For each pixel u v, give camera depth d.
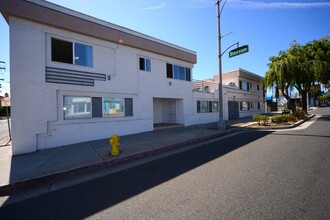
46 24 9.03
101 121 11.01
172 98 15.83
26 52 8.52
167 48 14.71
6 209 3.80
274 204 3.28
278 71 18.69
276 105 37.78
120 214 3.28
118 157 6.84
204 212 3.16
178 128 14.80
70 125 9.79
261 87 31.19
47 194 4.44
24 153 8.25
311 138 8.94
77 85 10.04
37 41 8.82
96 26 10.66
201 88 22.86
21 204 3.99
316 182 4.06
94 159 6.74
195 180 4.57
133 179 4.98
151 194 3.98
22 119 8.34
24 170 5.86
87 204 3.76
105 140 10.49
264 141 8.79
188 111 16.75
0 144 10.98
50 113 9.06
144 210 3.36
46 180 5.32
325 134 9.84
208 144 9.05
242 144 8.43
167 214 3.17
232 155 6.63
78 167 5.94
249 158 6.13
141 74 13.14
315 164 5.21
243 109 26.14
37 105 8.71
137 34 12.69
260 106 31.14
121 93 11.99
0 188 4.72
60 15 9.35
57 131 9.35
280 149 7.09
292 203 3.28
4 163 6.69
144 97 13.27
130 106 12.56
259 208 3.18
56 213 3.49
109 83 11.32
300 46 22.11
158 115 16.97
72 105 10.01
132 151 7.64
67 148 8.77
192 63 17.34
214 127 14.48
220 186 4.13
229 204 3.36
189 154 7.29
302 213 2.98
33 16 8.56
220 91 13.42
